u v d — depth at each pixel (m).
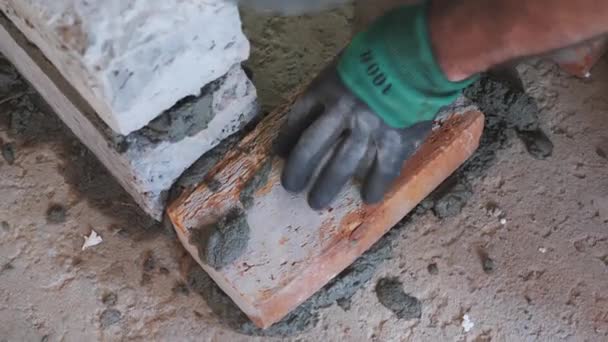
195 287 0.95
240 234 0.88
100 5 0.77
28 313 0.94
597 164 1.00
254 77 1.02
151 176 0.89
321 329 0.94
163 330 0.94
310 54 1.03
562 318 0.94
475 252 0.96
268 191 0.90
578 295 0.95
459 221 0.98
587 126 1.02
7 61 1.01
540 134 1.01
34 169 0.99
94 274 0.96
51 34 0.78
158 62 0.80
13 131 1.00
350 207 0.90
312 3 0.75
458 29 0.77
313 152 0.86
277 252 0.88
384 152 0.86
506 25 0.74
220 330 0.94
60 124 1.00
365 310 0.94
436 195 0.98
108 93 0.79
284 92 1.01
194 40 0.80
